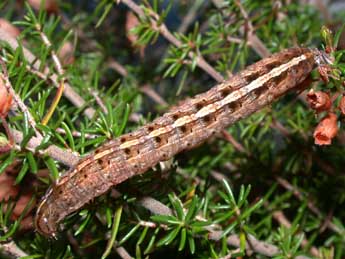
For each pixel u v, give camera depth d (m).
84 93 0.09
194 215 0.07
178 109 0.08
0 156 0.07
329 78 0.07
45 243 0.08
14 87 0.07
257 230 0.09
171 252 0.09
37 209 0.07
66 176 0.07
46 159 0.07
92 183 0.07
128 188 0.08
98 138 0.07
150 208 0.08
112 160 0.07
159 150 0.07
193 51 0.09
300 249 0.09
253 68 0.08
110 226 0.07
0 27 0.08
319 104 0.07
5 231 0.07
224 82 0.08
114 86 0.09
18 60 0.08
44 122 0.07
